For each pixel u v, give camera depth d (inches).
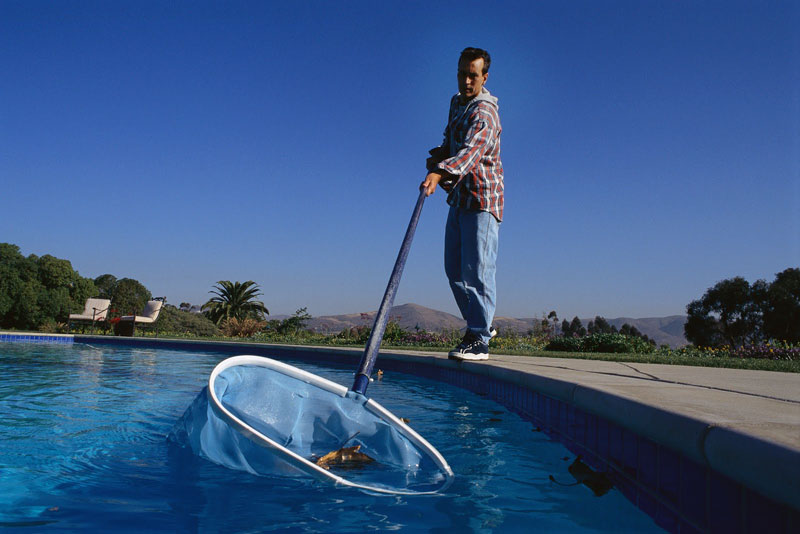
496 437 97.1
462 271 156.4
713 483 41.1
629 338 372.5
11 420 102.4
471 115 140.4
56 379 182.4
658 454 51.8
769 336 1599.4
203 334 1234.6
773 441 33.4
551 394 94.4
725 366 164.1
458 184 151.3
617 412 62.2
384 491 61.0
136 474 64.8
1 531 45.4
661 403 55.3
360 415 75.5
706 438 40.9
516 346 496.4
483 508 56.0
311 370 257.0
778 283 1628.9
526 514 54.2
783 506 32.2
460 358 163.8
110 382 176.1
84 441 83.7
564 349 378.6
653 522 51.7
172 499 55.6
